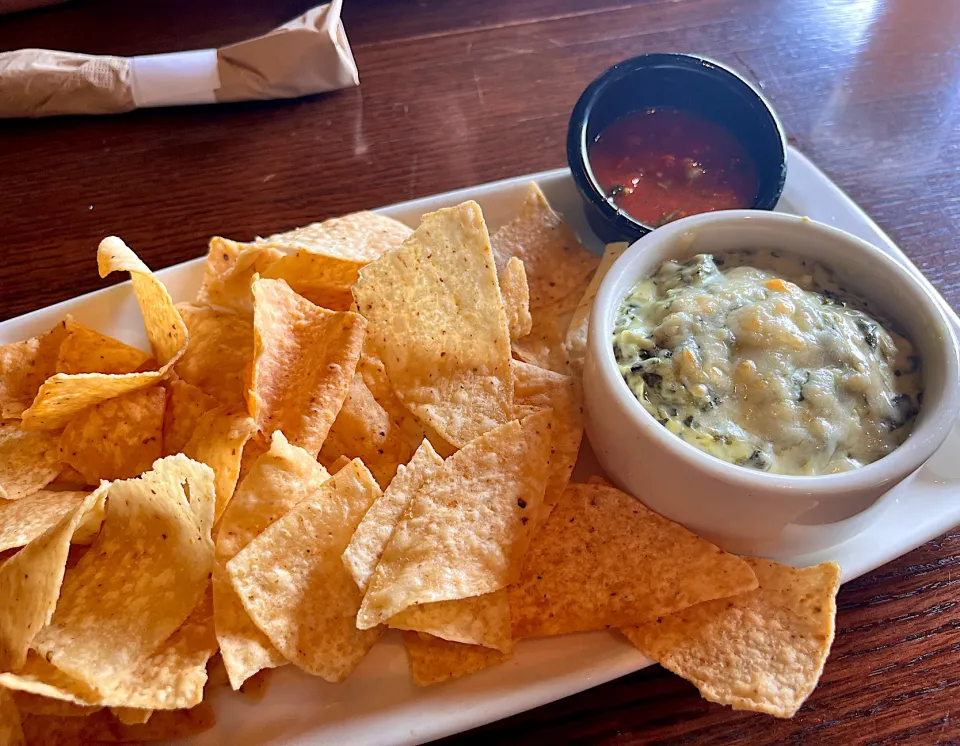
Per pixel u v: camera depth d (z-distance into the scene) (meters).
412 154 0.36
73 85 0.36
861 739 0.21
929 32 0.42
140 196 0.34
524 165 0.36
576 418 0.25
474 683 0.21
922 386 0.23
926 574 0.24
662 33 0.42
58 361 0.26
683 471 0.21
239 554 0.21
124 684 0.20
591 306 0.25
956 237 0.33
